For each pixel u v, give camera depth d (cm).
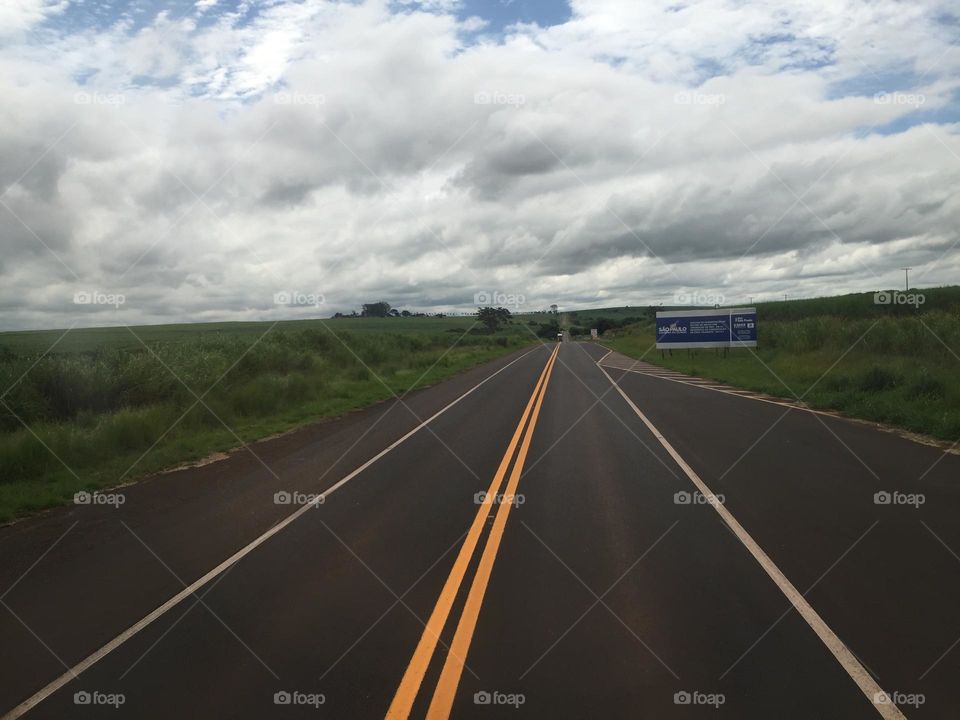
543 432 1536
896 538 711
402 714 400
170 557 719
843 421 1557
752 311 3897
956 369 2008
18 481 1127
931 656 455
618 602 561
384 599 581
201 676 455
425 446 1401
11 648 508
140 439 1420
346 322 11844
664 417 1703
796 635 490
